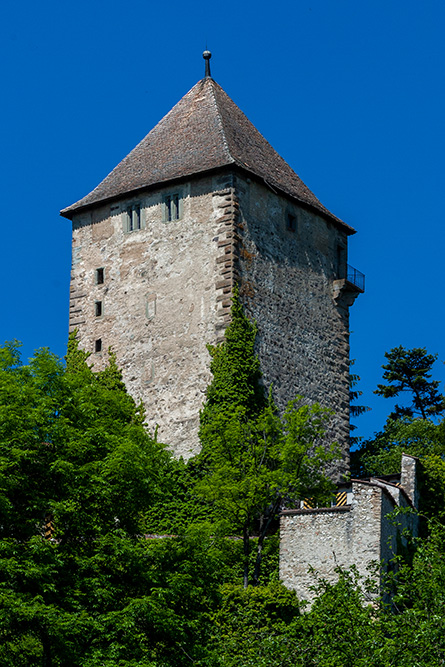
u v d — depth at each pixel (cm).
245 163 7412
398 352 9969
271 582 5644
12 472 4516
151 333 7356
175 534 4834
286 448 6172
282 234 7525
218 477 6138
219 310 7088
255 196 7388
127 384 7388
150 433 7169
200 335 7125
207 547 4797
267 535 6297
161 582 4538
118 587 4491
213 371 6981
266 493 6084
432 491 6244
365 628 3753
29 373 4822
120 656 4281
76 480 4575
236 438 6269
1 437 4553
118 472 4647
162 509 6525
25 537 4462
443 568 3809
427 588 3775
